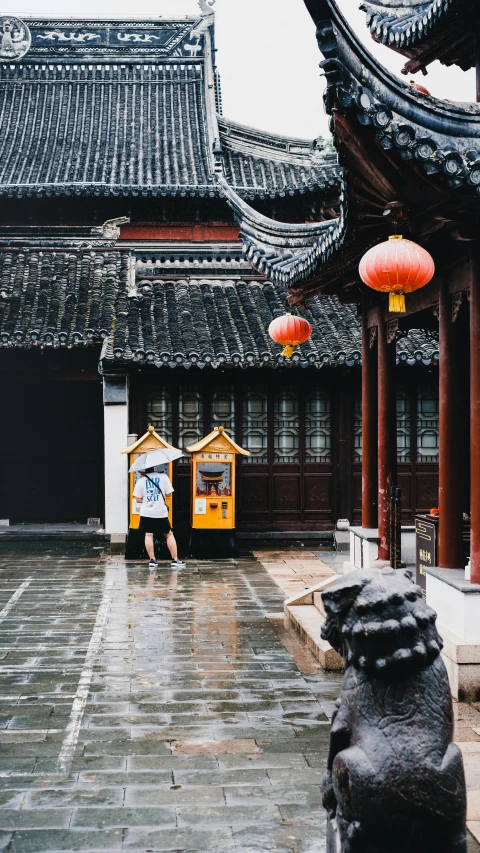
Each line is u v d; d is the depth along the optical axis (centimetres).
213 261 1925
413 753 319
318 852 455
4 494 1859
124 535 1523
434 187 582
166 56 2522
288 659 834
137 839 470
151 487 1345
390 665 323
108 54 2508
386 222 709
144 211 2131
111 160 2208
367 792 318
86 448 1878
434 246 741
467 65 859
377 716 327
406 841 320
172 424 1591
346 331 1631
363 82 539
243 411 1609
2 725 649
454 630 707
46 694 723
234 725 652
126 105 2425
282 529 1612
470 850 436
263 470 1614
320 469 1622
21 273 1753
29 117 2366
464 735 597
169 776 555
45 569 1347
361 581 334
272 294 1756
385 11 888
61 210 2125
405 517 1605
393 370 991
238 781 548
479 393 691
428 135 577
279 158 2280
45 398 1872
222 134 2303
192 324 1623
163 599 1113
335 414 1620
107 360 1487
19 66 2489
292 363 1517
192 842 466
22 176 2117
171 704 700
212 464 1471
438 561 787
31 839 469
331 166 2186
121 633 930
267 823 489
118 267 1809
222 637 916
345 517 1617
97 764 575
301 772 562
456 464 768
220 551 1473
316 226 945
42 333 1540
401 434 1611
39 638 906
